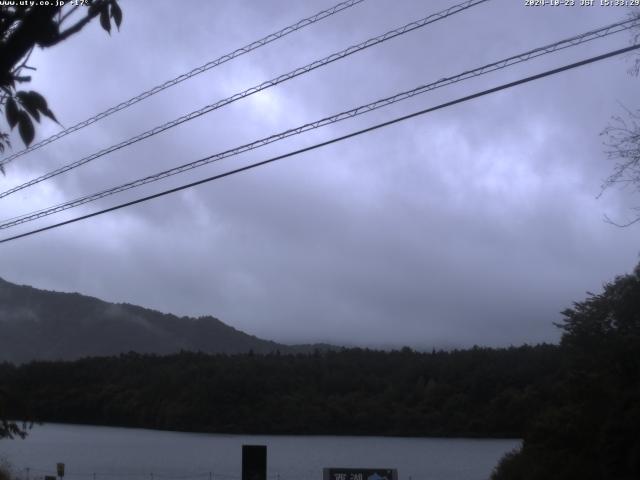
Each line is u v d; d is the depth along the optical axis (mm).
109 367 126625
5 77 4156
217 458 79250
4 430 30375
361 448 84875
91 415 115812
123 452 85625
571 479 33312
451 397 101125
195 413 109562
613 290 36281
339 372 117438
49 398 116188
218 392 112125
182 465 71500
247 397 112688
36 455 80438
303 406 108500
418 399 105062
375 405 106188
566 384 38031
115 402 115375
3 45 4082
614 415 32281
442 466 67938
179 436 103562
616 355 34281
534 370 93938
